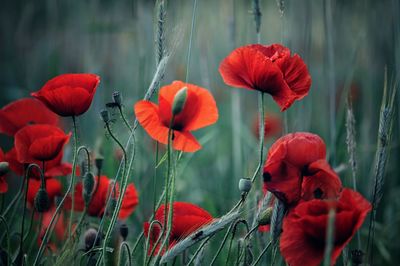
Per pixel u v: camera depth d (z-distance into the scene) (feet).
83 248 4.00
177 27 3.86
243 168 5.03
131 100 5.61
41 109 4.22
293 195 3.56
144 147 5.25
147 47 5.40
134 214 4.91
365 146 5.33
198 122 3.74
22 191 4.09
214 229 3.57
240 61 3.83
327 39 4.97
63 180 4.70
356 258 3.73
